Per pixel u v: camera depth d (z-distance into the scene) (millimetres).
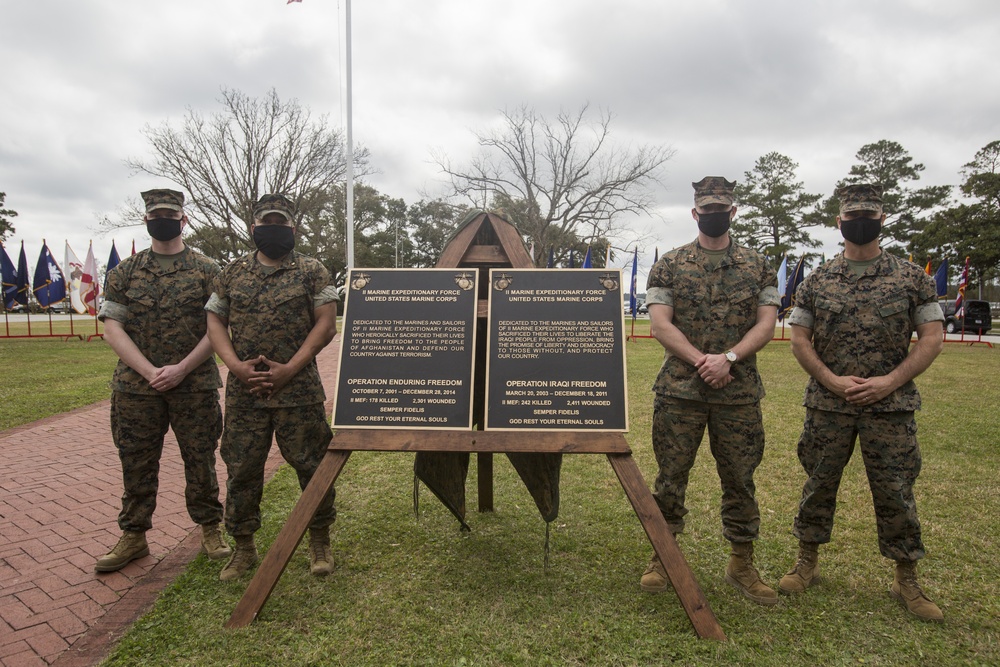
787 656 2541
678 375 3031
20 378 10438
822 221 43312
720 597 3037
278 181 29484
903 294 2850
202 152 28047
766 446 5828
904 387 2883
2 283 19016
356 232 47250
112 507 4336
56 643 2637
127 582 3203
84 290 20281
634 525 3939
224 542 3646
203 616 2828
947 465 5148
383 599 2998
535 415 2898
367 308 3150
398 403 2965
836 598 3018
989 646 2598
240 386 3156
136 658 2508
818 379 2992
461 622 2791
